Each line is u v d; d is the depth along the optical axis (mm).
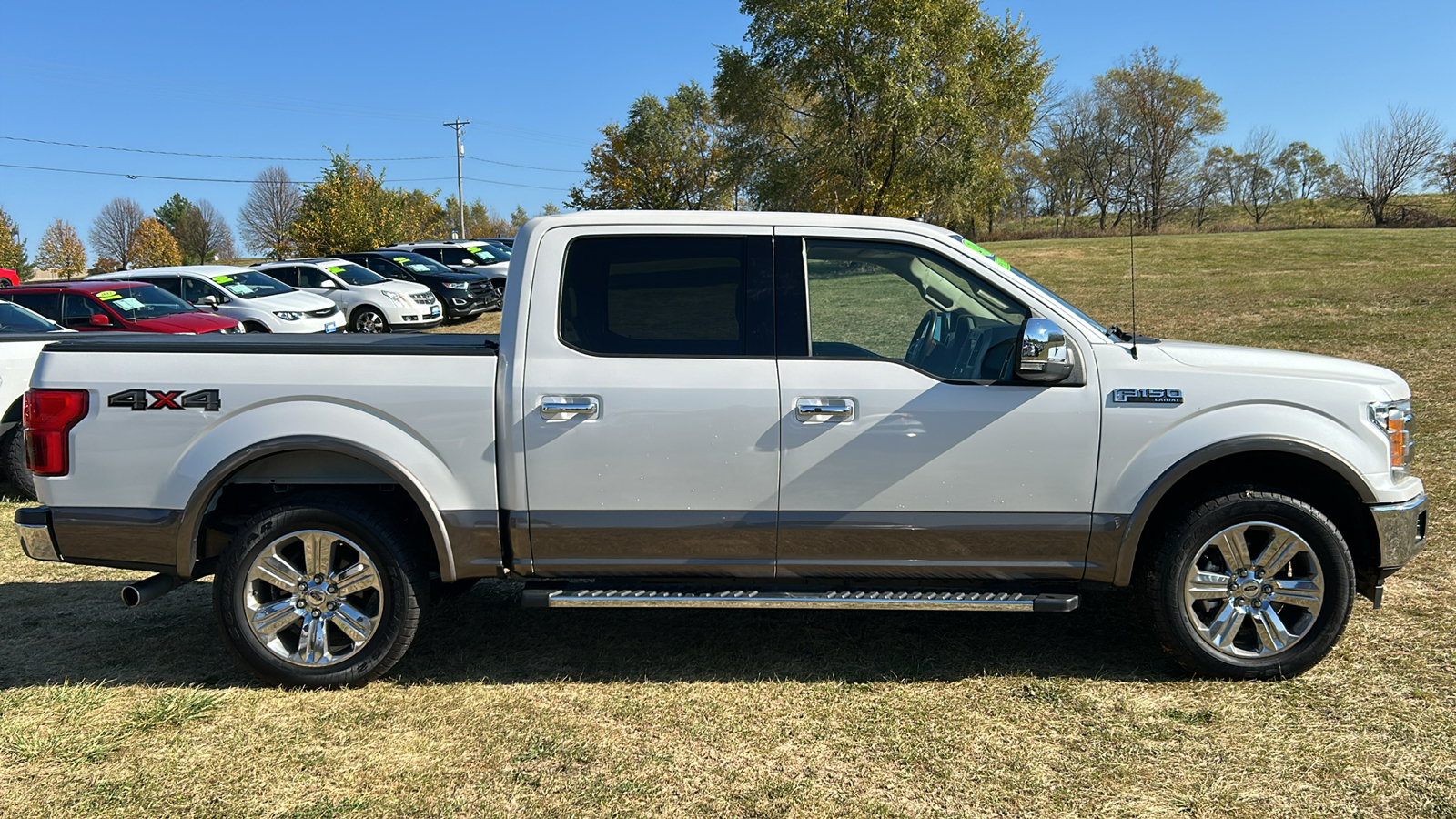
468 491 3637
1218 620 3670
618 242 3684
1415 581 4664
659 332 3654
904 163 34719
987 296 3707
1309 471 3758
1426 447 7098
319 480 3770
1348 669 3756
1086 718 3439
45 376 3660
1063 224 52500
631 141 50031
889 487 3598
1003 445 3572
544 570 3693
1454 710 3410
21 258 57875
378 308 18250
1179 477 3549
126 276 15602
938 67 34812
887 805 2904
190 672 3986
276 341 3834
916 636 4270
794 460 3580
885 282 3705
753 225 3705
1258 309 16312
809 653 4090
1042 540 3621
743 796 2969
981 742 3287
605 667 3977
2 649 4262
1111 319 16094
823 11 33125
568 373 3590
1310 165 59656
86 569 5523
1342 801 2881
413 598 3713
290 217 76500
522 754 3250
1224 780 3008
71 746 3338
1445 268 21094
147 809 2945
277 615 3723
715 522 3615
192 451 3617
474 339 4199
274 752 3289
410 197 62688
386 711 3588
